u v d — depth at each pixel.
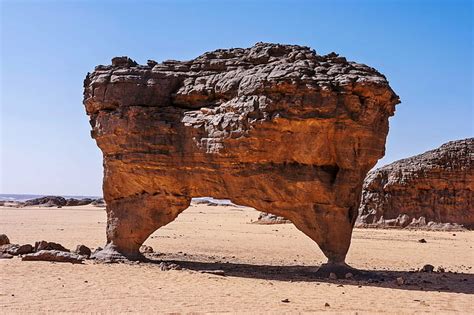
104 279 18.98
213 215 79.81
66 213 74.56
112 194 24.00
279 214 21.59
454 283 20.47
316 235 21.11
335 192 20.64
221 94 22.14
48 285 17.58
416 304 15.98
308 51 22.03
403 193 52.72
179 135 22.61
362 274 21.03
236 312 14.26
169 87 23.17
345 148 20.33
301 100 19.92
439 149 53.56
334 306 15.38
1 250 25.00
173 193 22.92
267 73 20.70
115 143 23.33
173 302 15.40
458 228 50.16
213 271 21.28
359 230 49.94
